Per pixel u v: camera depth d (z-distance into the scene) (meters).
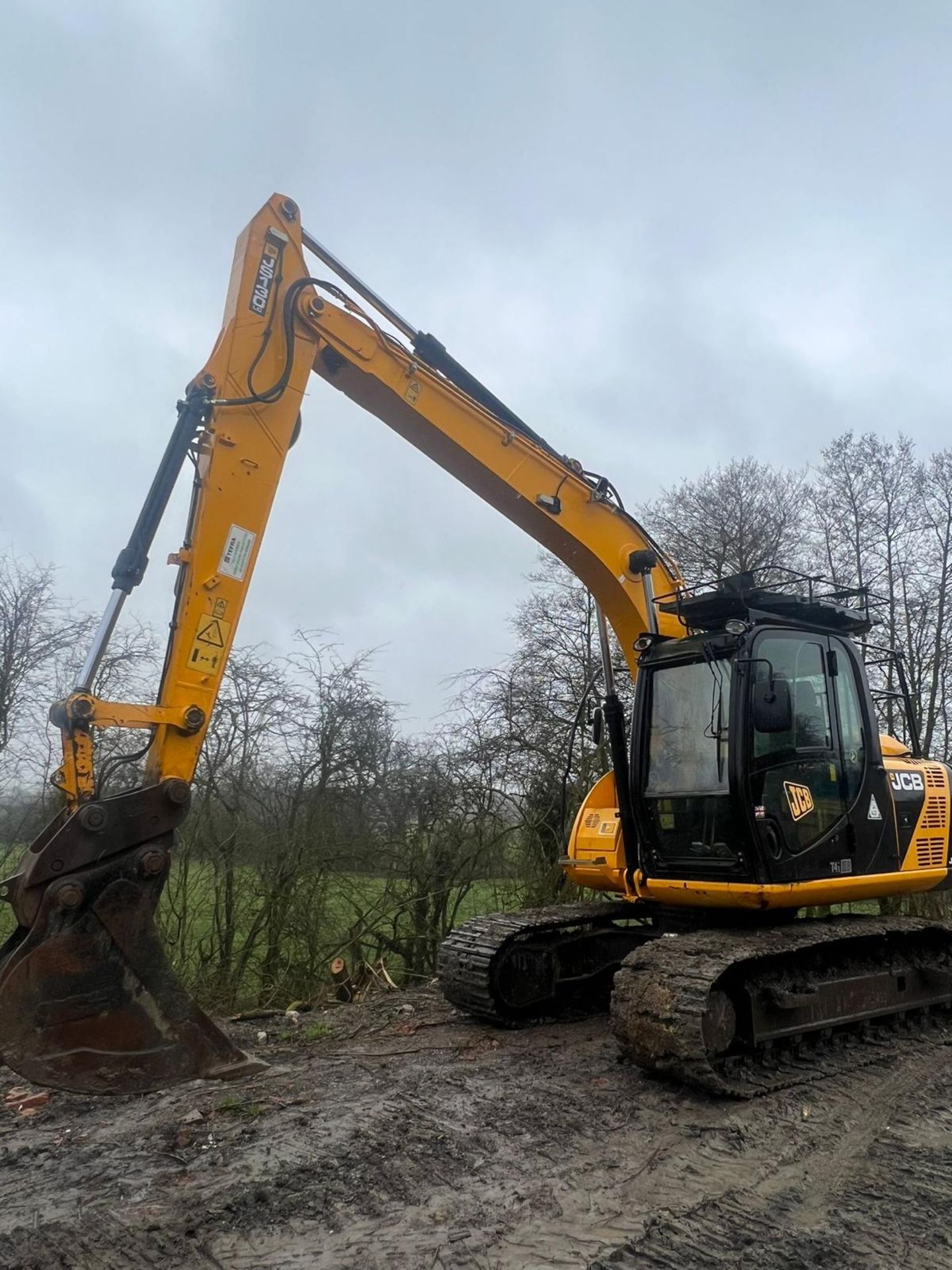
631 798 6.69
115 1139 4.52
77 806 4.13
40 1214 3.75
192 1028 4.00
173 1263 3.39
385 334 5.87
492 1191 4.01
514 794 12.72
